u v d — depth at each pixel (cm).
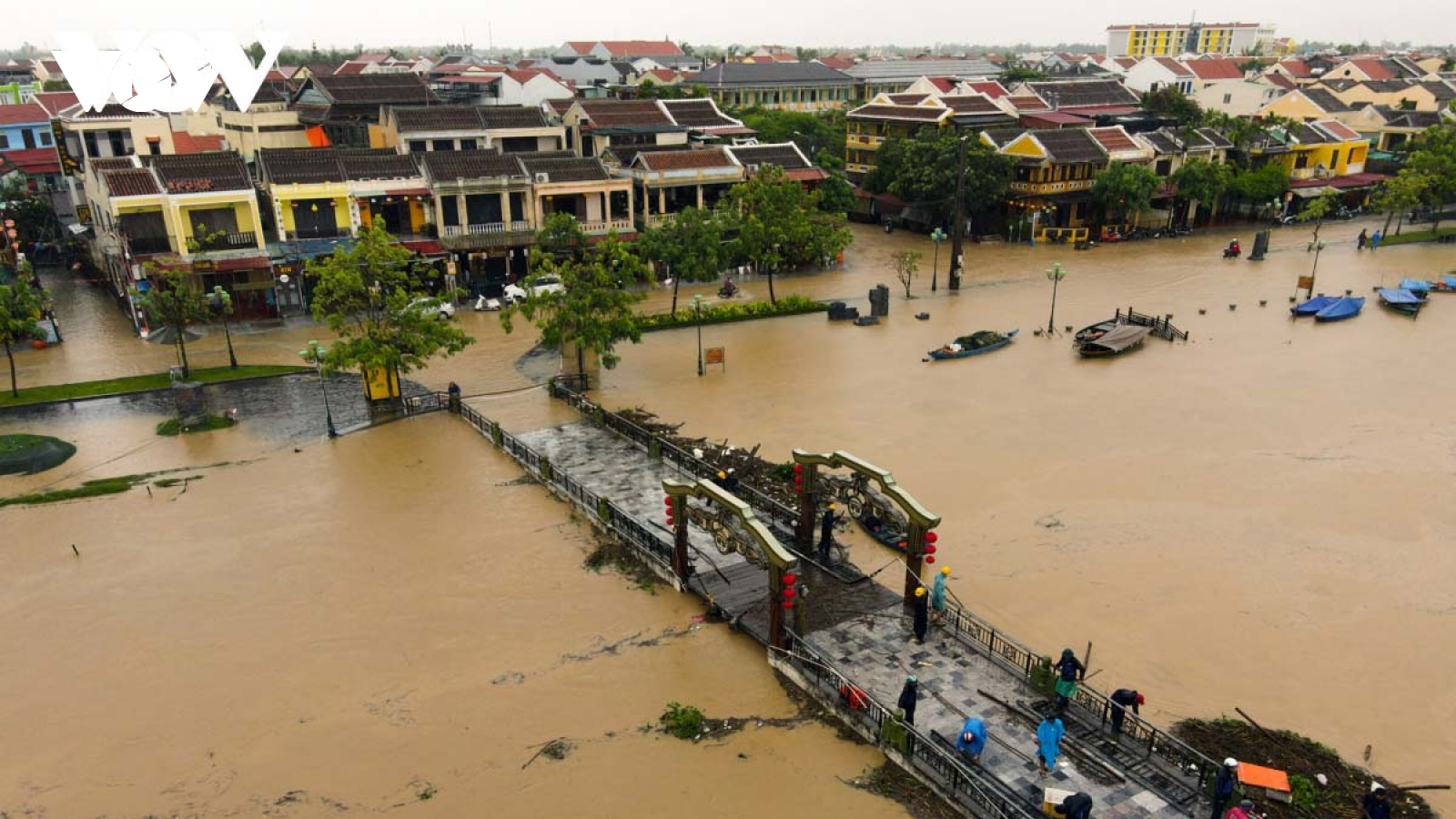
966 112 9456
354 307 4181
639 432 3894
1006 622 2542
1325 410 4122
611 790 1992
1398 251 7850
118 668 2439
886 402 4334
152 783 2039
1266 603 2627
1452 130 8881
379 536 3127
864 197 9469
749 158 7688
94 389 4512
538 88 9744
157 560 2983
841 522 3142
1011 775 1939
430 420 4212
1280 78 13262
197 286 5606
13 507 3347
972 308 6125
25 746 2156
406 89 8338
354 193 6109
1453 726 2133
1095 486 3391
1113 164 8306
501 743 2147
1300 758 2017
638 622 2617
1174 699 2228
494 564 2936
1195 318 5775
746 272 7238
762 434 3966
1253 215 9456
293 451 3853
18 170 7962
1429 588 2691
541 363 5047
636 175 7150
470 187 6325
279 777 2052
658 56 19150
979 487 3397
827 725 2180
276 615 2670
